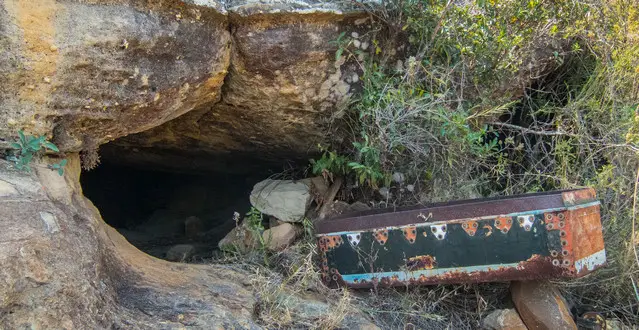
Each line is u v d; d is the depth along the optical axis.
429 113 2.96
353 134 3.25
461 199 3.20
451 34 3.22
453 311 2.88
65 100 2.14
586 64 3.73
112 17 2.15
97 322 1.79
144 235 4.61
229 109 3.13
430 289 2.94
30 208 1.83
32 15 1.96
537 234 2.37
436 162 3.26
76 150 2.34
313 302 2.58
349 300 2.54
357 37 2.90
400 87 2.98
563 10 3.46
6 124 2.02
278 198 3.41
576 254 2.32
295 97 2.97
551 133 3.37
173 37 2.37
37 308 1.61
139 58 2.29
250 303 2.40
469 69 3.30
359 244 2.72
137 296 2.15
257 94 2.94
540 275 2.38
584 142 3.47
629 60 3.46
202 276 2.56
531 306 2.54
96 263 1.97
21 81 2.01
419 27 3.01
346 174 3.55
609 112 3.46
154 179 5.20
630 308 3.01
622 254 3.00
